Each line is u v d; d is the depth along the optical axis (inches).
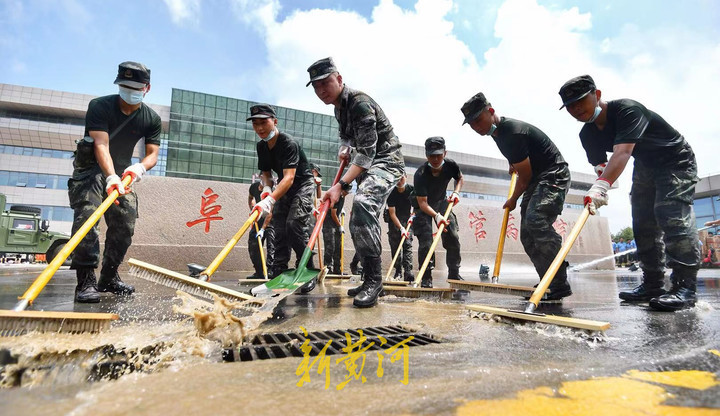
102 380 40.4
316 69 108.4
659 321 79.4
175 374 41.6
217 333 59.2
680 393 35.7
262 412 30.7
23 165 1230.9
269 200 124.5
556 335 64.8
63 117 1259.2
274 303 81.4
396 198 234.1
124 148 122.5
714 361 47.5
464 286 128.2
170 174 1114.7
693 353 51.1
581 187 1503.4
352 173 104.1
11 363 43.4
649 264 121.4
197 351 51.2
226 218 341.4
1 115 1203.9
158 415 29.9
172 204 327.0
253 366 45.2
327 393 35.5
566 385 38.1
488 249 472.4
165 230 321.7
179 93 1149.7
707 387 37.5
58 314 54.6
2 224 474.9
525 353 51.8
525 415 30.2
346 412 30.8
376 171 110.4
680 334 65.1
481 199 1557.6
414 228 198.2
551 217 124.0
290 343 58.5
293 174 137.3
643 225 120.0
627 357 49.5
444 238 201.2
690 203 102.6
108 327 59.3
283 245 154.9
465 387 37.3
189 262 325.4
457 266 201.6
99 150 106.5
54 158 1267.2
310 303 111.8
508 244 483.8
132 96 112.7
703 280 253.0
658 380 39.8
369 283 105.2
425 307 103.0
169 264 319.3
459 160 1528.1
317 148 1252.5
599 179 98.3
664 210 103.3
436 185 194.4
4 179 1210.6
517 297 141.2
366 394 35.2
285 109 1225.4
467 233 463.8
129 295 125.0
